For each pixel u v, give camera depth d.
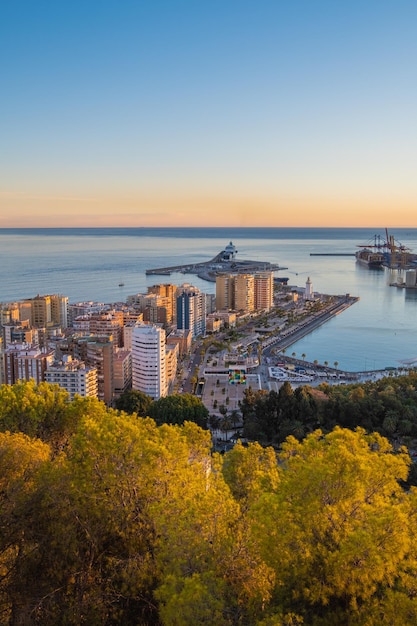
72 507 67.12
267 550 55.03
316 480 58.41
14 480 72.06
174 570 56.03
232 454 83.19
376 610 51.75
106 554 68.44
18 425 96.88
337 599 55.28
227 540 58.03
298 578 55.16
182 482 66.06
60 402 101.75
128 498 67.44
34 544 67.88
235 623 53.56
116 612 65.06
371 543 51.81
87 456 71.56
